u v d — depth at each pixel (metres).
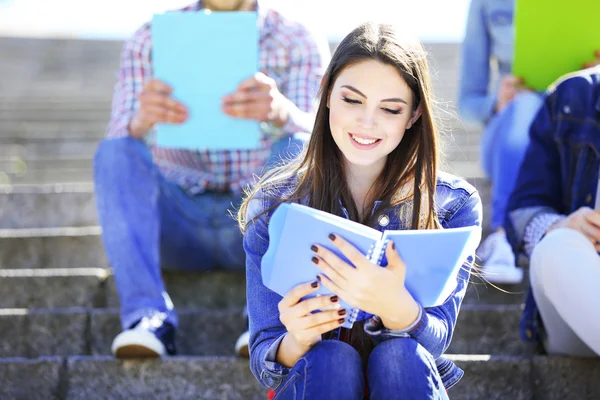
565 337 3.41
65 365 3.54
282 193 2.67
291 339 2.48
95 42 10.98
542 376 3.43
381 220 2.63
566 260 3.15
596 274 3.14
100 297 4.30
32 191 5.37
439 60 9.95
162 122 3.59
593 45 4.18
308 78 3.91
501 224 4.47
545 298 3.31
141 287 3.67
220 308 4.25
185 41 3.56
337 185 2.62
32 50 10.78
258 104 3.55
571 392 3.41
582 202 3.37
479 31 5.01
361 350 2.59
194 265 4.22
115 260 3.70
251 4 3.95
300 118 3.71
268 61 3.92
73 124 8.51
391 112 2.51
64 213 5.34
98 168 3.79
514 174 4.45
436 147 2.58
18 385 3.54
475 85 5.03
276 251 2.36
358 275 2.31
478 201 2.70
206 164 4.01
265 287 2.63
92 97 9.42
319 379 2.36
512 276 4.26
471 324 3.94
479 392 3.45
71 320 3.98
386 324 2.44
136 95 3.92
